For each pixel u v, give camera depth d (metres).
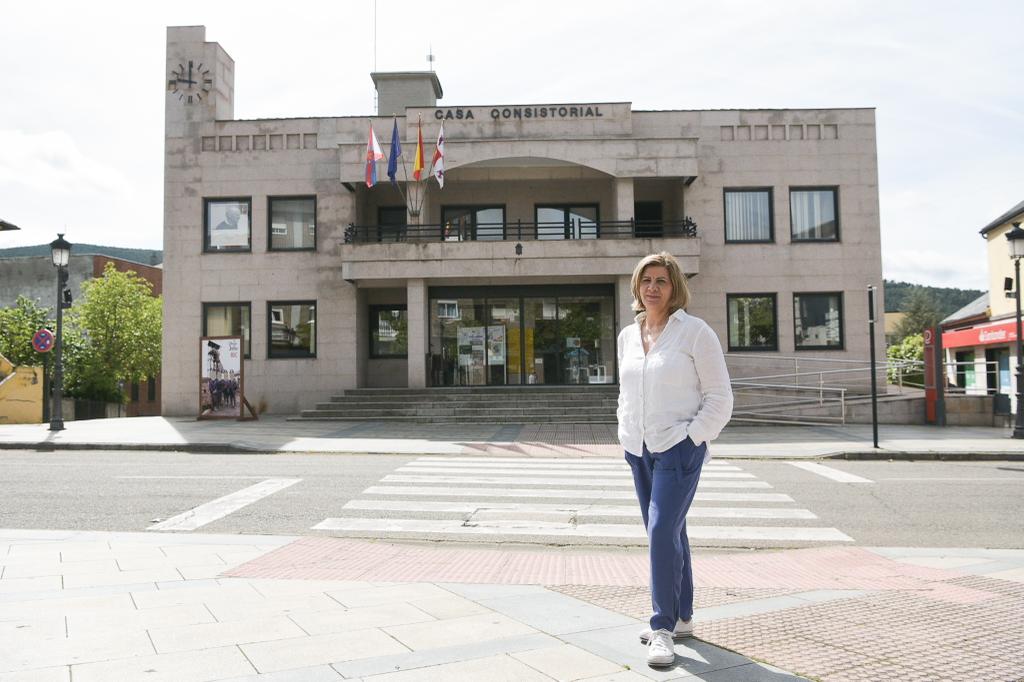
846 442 16.31
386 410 21.83
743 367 24.52
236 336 22.27
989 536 7.63
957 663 3.70
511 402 21.84
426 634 4.15
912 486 10.82
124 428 19.94
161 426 20.56
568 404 21.88
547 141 23.61
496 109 24.62
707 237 24.73
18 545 6.77
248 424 21.08
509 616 4.51
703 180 24.83
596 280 24.53
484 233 26.03
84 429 19.64
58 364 19.47
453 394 22.88
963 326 36.28
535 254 23.19
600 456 14.45
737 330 24.75
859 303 24.66
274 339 24.94
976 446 15.34
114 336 41.28
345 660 3.72
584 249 23.20
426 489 10.38
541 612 4.60
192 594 5.05
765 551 7.05
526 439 17.09
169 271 24.95
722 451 15.00
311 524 8.15
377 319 26.17
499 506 9.17
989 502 9.53
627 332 4.32
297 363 24.66
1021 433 16.81
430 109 24.55
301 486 10.60
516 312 25.05
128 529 7.84
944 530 7.92
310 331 24.88
